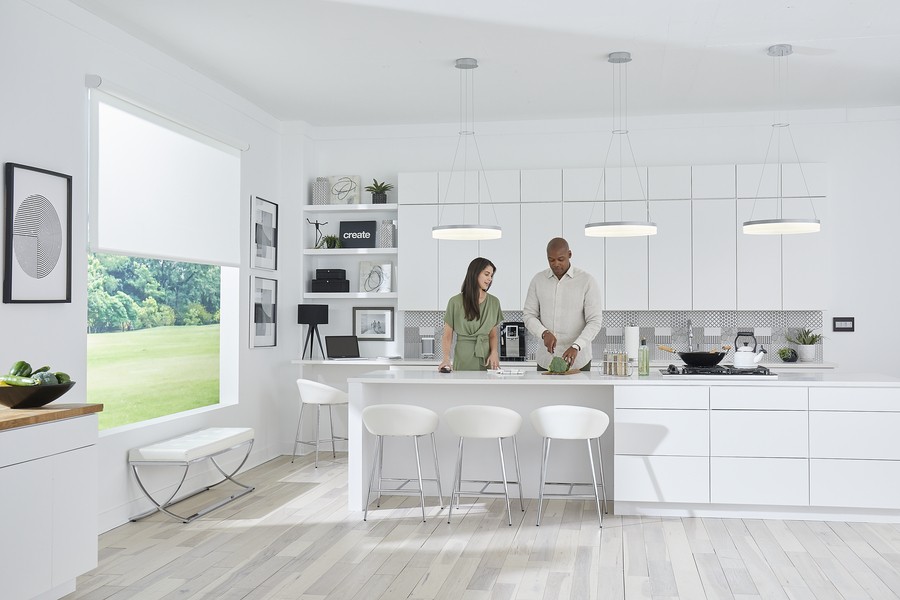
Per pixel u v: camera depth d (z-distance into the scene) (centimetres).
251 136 706
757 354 528
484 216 746
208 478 613
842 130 720
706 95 673
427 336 777
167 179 566
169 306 1030
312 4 471
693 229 716
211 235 626
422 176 757
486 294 581
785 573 400
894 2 470
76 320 467
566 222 734
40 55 438
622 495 505
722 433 496
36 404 365
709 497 498
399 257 759
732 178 713
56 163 450
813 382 488
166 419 565
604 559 423
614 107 714
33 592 338
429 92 668
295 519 511
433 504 548
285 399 770
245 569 409
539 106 712
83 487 371
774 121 728
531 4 473
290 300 774
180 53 564
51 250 441
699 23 505
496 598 366
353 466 530
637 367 534
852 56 570
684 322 743
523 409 552
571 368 558
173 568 411
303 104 708
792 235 704
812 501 489
